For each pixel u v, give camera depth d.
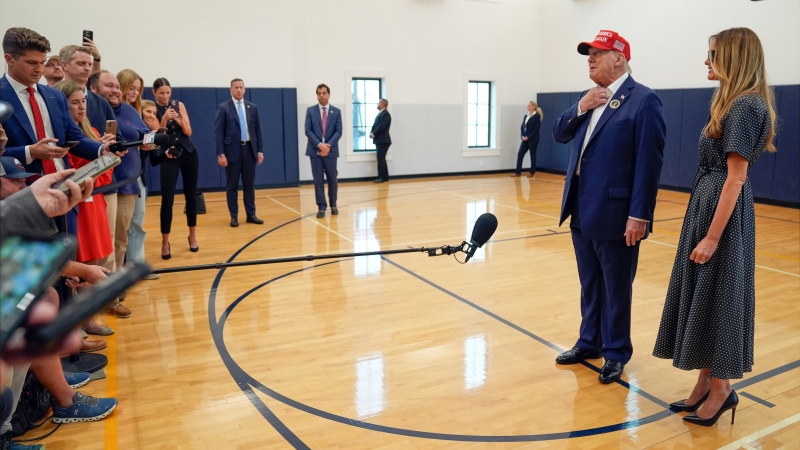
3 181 1.77
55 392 2.48
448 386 2.91
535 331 3.64
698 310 2.41
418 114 11.44
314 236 6.24
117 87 3.87
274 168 10.14
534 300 4.21
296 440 2.41
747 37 2.31
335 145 7.29
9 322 0.56
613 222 2.82
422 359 3.23
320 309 4.02
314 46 10.23
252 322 3.78
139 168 3.95
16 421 2.36
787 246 5.87
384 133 10.77
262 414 2.62
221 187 9.73
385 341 3.48
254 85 9.81
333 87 10.51
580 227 2.99
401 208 8.08
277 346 3.40
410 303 4.15
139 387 2.87
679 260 2.51
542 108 12.39
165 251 5.21
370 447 2.36
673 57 9.67
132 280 0.62
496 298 4.26
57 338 0.55
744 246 2.37
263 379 2.98
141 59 8.98
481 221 2.27
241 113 6.66
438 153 11.79
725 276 2.36
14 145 2.62
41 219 0.95
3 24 8.13
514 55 12.22
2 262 0.61
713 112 2.36
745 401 2.75
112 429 2.48
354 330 3.64
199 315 3.89
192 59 9.30
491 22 11.86
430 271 4.96
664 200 8.86
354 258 5.36
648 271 4.97
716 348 2.39
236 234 6.31
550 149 12.32
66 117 2.85
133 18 8.84
